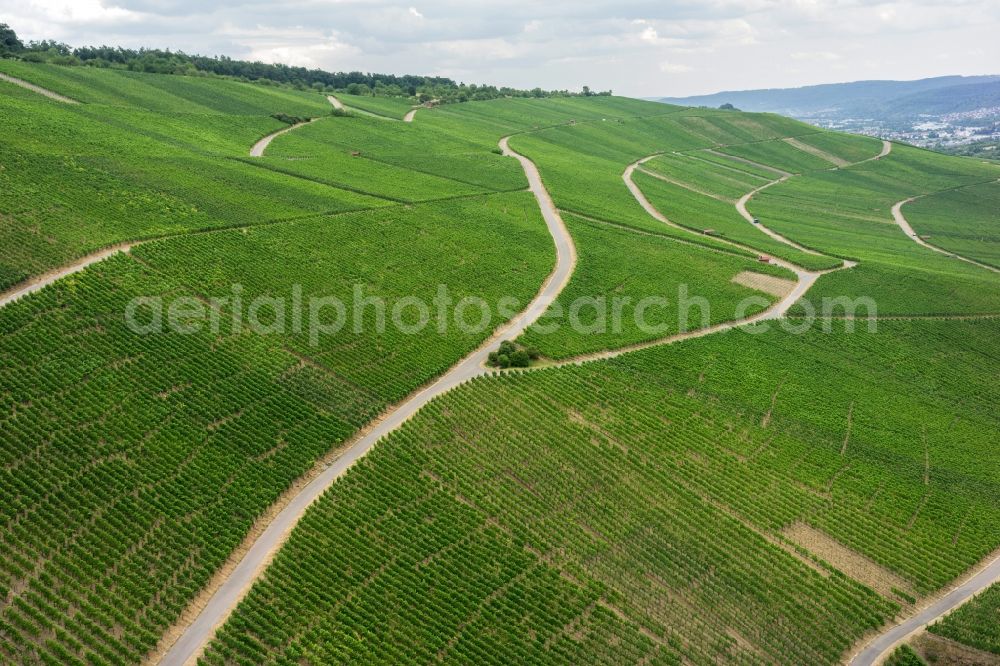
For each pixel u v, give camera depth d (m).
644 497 85.56
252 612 64.19
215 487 77.25
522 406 99.00
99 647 58.81
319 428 89.06
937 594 77.25
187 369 92.69
